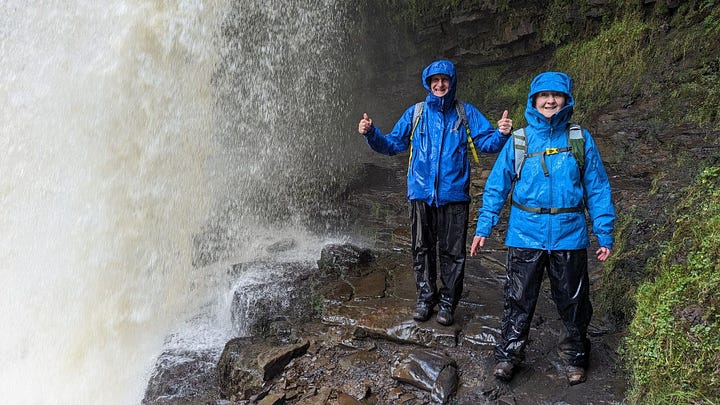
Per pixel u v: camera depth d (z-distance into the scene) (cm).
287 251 594
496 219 305
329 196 764
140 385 433
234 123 777
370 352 373
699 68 632
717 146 518
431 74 334
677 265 306
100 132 652
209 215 703
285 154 853
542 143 291
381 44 1148
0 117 654
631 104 681
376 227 645
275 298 459
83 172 647
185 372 403
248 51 792
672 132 584
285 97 873
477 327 373
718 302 258
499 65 998
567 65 835
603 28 797
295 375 356
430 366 334
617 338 351
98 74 654
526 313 309
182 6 688
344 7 1009
